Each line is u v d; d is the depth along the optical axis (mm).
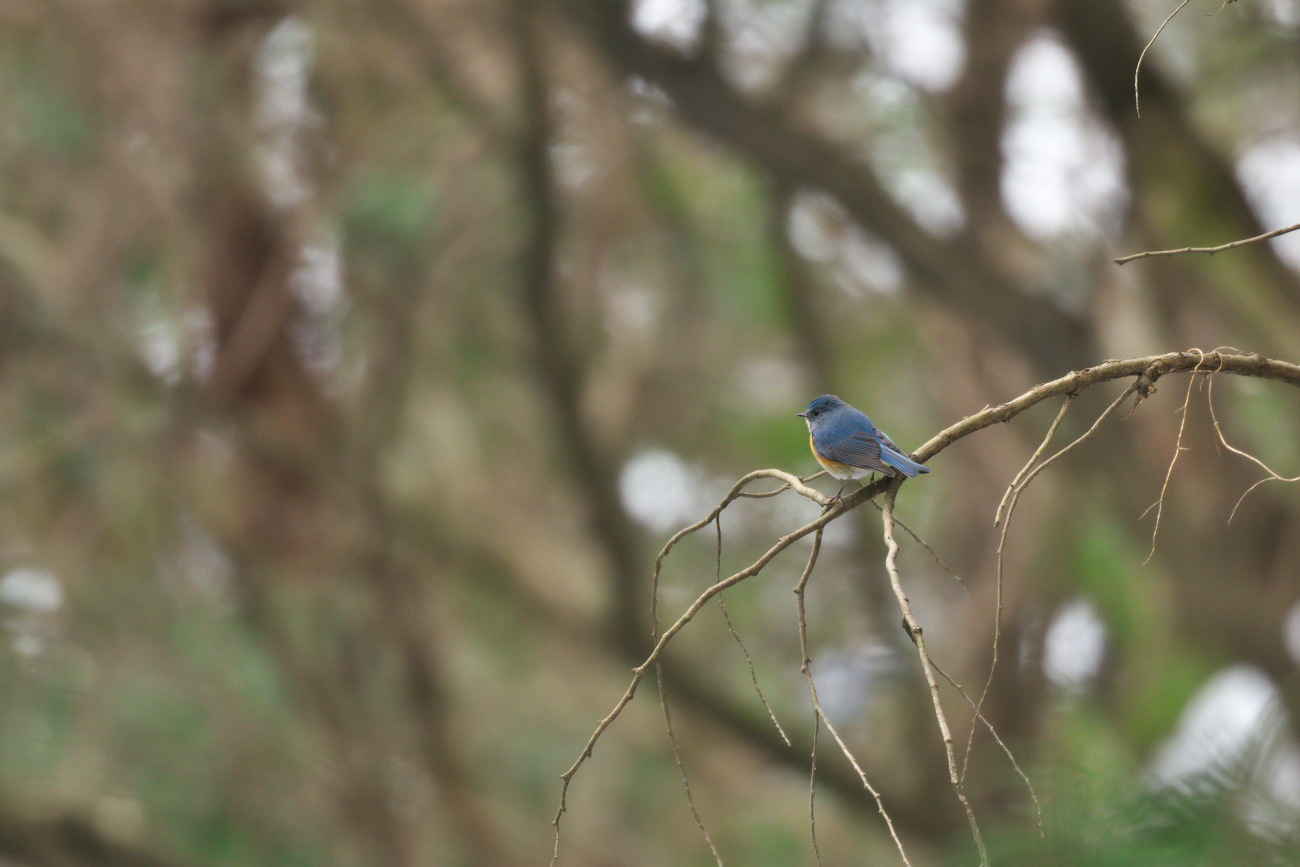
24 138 13477
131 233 13211
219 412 13516
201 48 13250
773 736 14891
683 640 16391
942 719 3744
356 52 13516
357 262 13672
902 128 14703
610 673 16188
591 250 15906
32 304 13469
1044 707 13766
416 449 15688
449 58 13281
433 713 14086
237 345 13305
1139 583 14508
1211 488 12367
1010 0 13617
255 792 12273
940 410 17656
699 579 17078
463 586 16062
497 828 14336
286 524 13625
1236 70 13445
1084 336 13281
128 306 13672
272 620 13773
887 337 17578
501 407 16031
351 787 12805
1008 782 5457
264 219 13516
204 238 13344
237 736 12367
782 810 16188
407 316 14094
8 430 13398
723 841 15656
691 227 16797
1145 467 12641
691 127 13234
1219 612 12523
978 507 16156
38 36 13320
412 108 14008
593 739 4543
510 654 16547
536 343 13789
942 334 15977
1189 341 12391
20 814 12008
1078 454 13500
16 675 11875
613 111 14578
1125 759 5707
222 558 14031
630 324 17391
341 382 14328
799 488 4648
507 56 13109
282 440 13547
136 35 13148
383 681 14094
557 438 14133
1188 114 12195
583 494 14258
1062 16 11664
